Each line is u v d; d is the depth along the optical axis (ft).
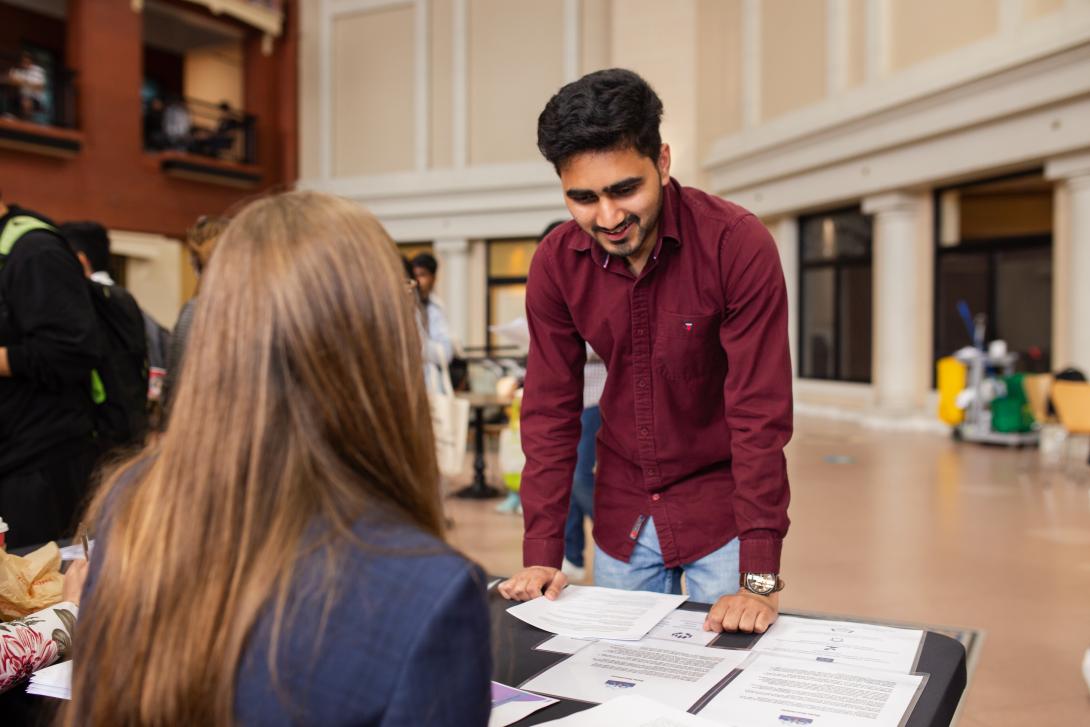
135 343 8.35
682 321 4.86
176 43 49.37
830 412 35.53
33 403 7.36
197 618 1.93
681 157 41.93
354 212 2.22
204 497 2.00
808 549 13.67
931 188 31.24
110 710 2.00
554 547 4.90
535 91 44.42
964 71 27.07
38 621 3.58
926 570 12.43
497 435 24.73
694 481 5.41
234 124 46.01
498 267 46.11
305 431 2.02
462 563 1.94
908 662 3.41
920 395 32.12
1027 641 9.54
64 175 38.93
